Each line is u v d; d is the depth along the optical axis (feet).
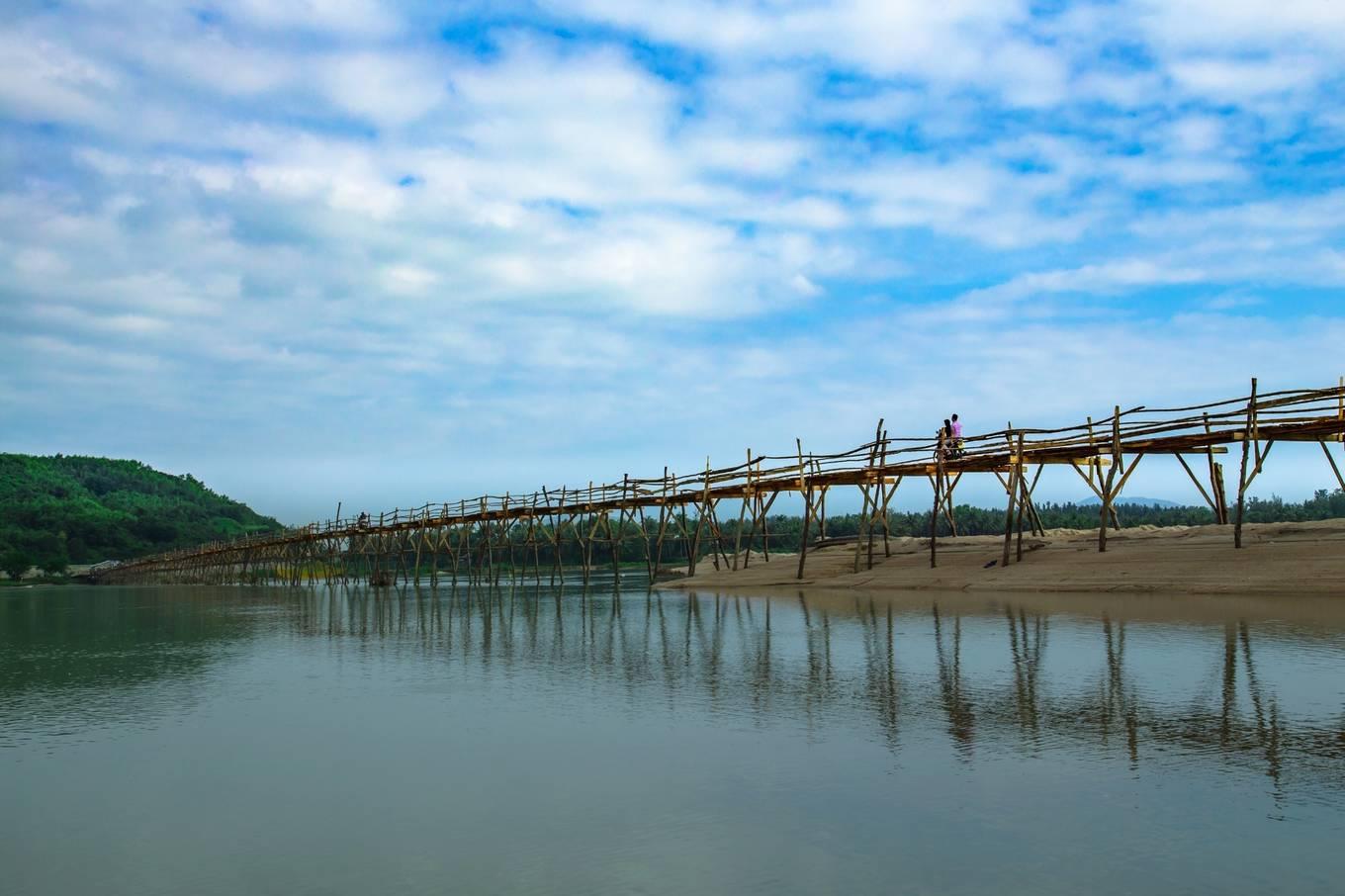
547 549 293.23
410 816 25.55
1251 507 216.74
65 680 52.49
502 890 20.20
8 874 22.25
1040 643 51.13
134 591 223.92
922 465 103.76
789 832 23.02
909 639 56.49
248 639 76.79
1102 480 97.35
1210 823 22.27
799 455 116.06
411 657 60.49
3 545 438.81
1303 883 18.80
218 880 21.45
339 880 21.15
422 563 311.06
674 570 178.29
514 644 66.39
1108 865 20.06
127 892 20.95
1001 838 21.97
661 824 24.00
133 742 35.88
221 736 36.52
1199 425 79.82
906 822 23.35
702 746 31.91
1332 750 27.89
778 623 71.67
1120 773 26.45
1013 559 95.20
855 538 131.34
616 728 35.35
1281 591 65.77
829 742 31.68
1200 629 52.03
